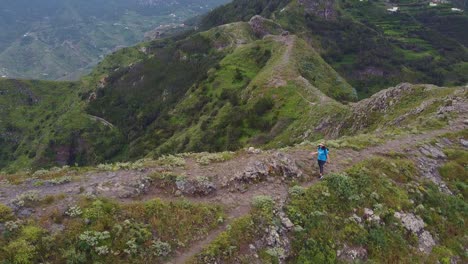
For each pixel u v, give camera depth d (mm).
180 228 17828
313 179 23672
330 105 79125
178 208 18844
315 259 18234
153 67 195125
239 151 26797
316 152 26141
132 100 186125
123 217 17484
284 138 79125
